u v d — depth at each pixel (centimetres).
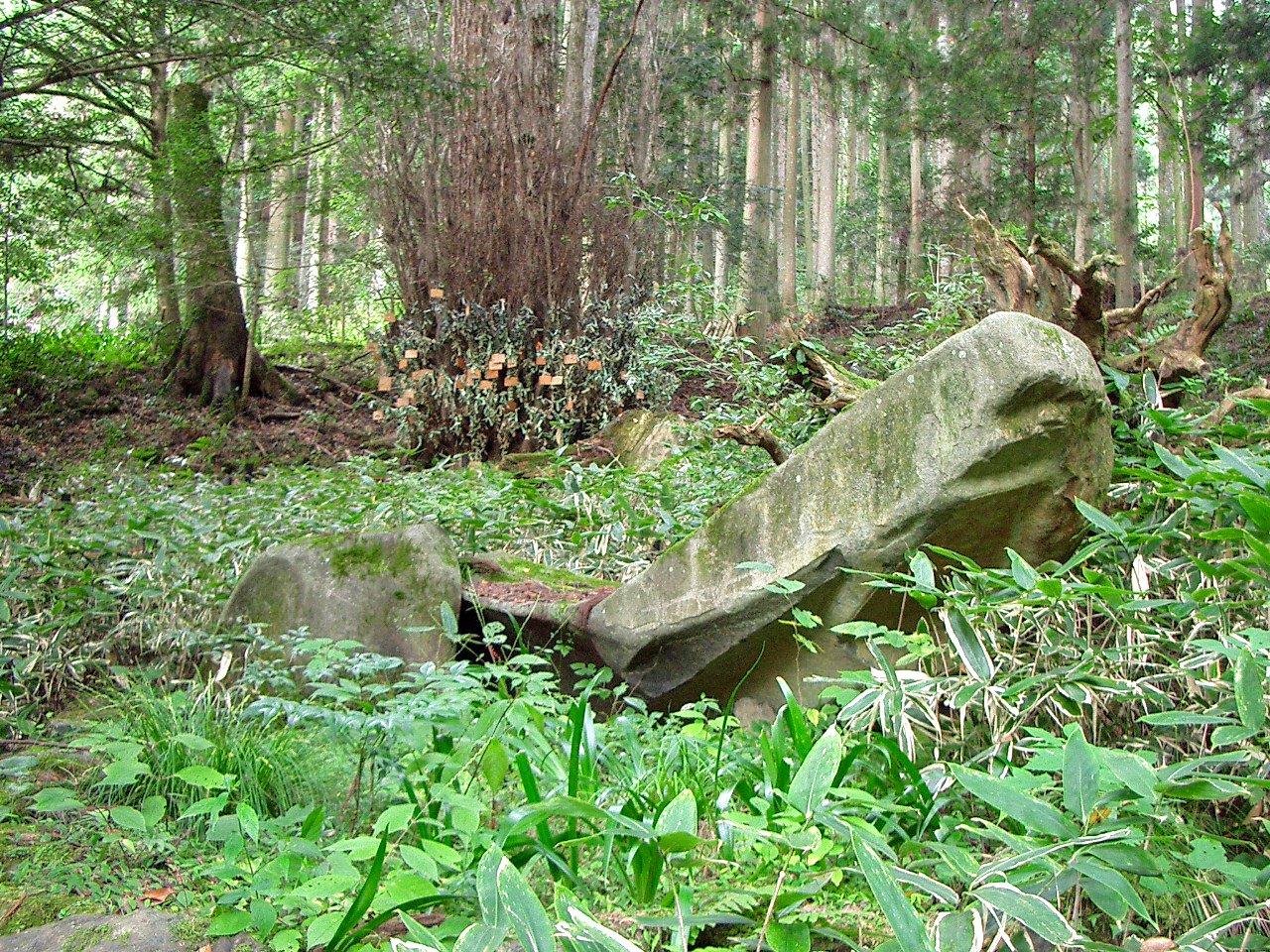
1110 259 483
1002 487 303
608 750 288
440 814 254
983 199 1817
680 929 200
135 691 329
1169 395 517
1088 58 1845
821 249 2598
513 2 945
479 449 903
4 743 317
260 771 276
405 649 392
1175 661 296
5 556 471
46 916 223
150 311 1661
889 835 256
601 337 949
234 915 207
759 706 373
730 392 1119
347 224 1470
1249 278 2531
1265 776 246
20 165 1227
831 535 332
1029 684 267
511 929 180
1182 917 238
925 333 793
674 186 1530
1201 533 269
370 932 209
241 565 486
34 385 1180
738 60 1834
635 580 382
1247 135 1972
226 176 1286
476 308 912
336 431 1187
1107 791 220
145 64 1087
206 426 1137
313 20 914
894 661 341
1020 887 206
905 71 1844
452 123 937
